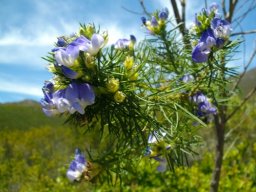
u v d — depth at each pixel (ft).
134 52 0.43
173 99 0.41
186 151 0.41
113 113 0.33
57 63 0.32
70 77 0.31
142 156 0.40
